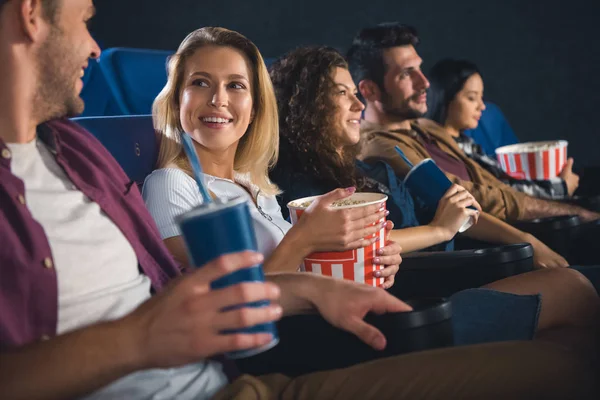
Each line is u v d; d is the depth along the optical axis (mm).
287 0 4250
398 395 874
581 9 4270
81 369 707
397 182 1992
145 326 703
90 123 1349
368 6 4281
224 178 1479
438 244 1854
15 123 933
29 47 910
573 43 4301
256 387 946
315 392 911
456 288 1470
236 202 768
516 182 2438
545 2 4285
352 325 958
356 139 1859
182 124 1413
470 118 2637
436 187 1746
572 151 4387
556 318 1295
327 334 1010
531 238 1918
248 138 1544
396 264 1307
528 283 1311
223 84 1404
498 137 3365
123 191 1083
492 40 4332
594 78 4312
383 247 1277
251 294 702
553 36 4309
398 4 4293
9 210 852
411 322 942
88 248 940
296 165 1771
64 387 710
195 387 977
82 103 987
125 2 4168
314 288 1005
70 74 948
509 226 1948
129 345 703
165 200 1331
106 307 938
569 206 2311
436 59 4355
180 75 1432
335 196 1236
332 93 1782
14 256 835
